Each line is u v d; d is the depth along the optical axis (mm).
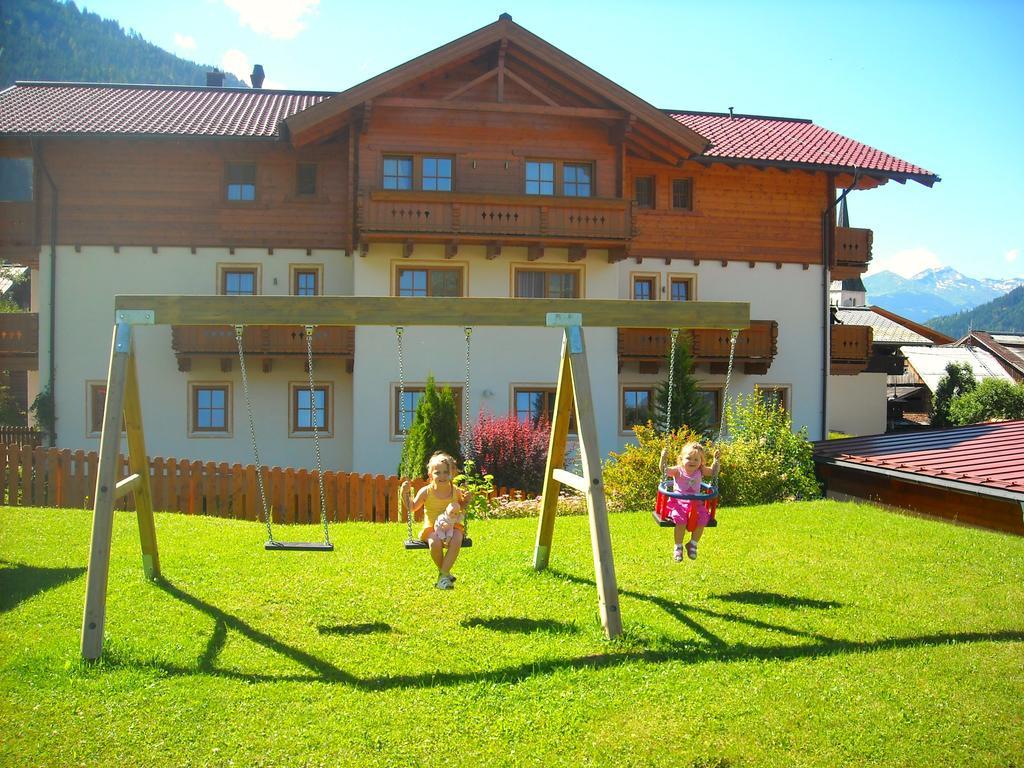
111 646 6152
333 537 10211
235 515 14062
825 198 23844
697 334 22031
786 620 6918
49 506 13352
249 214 20766
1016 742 4895
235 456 20875
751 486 14188
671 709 5250
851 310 50219
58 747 4797
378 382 20156
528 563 8617
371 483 14289
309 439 21141
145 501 7777
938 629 6738
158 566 8023
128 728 5020
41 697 5391
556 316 7328
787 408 23719
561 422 8117
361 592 7625
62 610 7051
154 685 5594
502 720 5133
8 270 35781
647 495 13375
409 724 5090
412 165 20094
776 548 9492
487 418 17500
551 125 20547
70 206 20438
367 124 19406
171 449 20719
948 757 4742
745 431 15391
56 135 19453
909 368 47344
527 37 19547
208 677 5750
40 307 20578
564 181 20766
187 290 20641
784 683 5617
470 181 20188
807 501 13602
